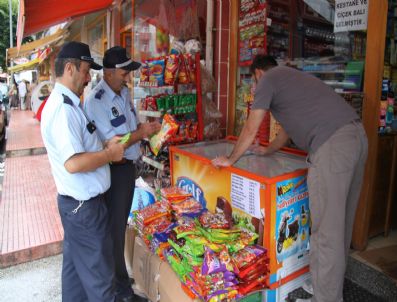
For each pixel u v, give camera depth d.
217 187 2.60
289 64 3.55
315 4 3.23
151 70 3.60
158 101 3.32
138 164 4.21
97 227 1.99
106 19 7.16
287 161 2.74
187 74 3.42
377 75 2.69
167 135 2.65
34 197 4.97
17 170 6.70
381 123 2.95
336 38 3.10
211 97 4.15
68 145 1.79
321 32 3.21
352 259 2.85
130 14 5.96
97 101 2.33
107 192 2.43
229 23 4.01
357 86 2.95
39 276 3.06
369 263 2.80
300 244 2.40
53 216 4.20
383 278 2.60
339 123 2.08
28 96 20.92
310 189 2.15
